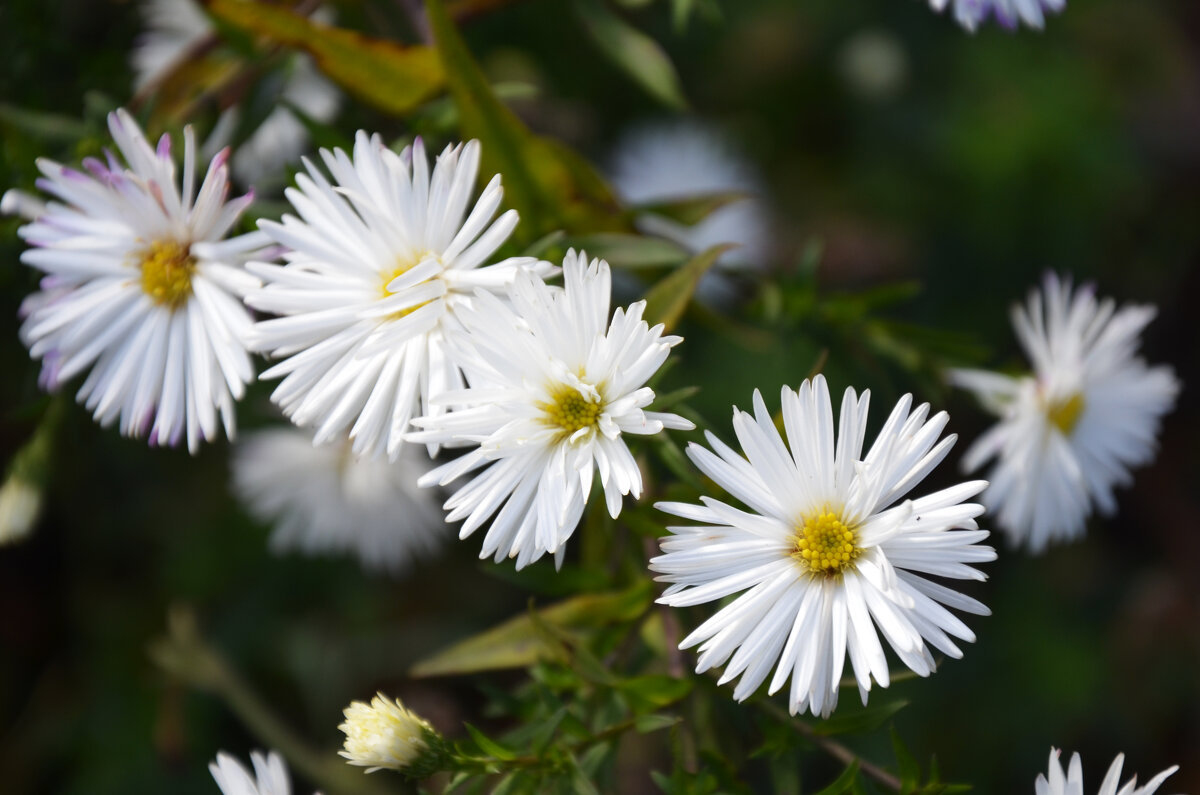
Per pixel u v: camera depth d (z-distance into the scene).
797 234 0.72
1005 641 0.65
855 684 0.41
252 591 0.64
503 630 0.43
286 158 0.49
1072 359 0.47
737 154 0.70
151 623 0.65
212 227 0.41
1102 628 0.67
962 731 0.63
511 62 0.60
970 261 0.69
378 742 0.41
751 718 0.42
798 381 0.55
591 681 0.42
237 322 0.41
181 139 0.45
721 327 0.47
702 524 0.42
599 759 0.42
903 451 0.40
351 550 0.63
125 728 0.63
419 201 0.40
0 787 0.62
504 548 0.40
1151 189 0.71
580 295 0.39
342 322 0.40
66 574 0.64
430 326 0.40
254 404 0.51
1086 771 0.65
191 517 0.64
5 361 0.54
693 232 0.66
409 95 0.44
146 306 0.41
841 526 0.40
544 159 0.44
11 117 0.45
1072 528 0.48
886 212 0.70
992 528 0.67
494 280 0.40
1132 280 0.71
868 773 0.42
